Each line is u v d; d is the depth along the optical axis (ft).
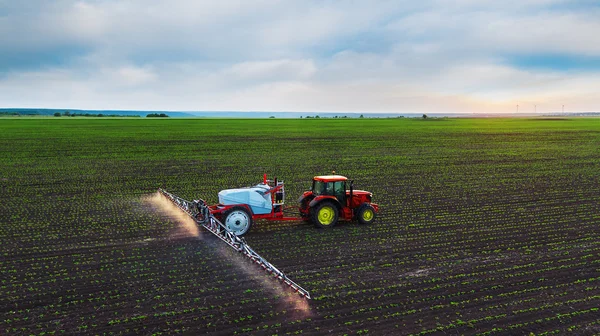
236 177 90.99
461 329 29.25
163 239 47.62
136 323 29.81
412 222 55.11
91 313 31.12
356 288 35.29
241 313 31.17
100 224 53.83
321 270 38.91
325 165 108.47
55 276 37.47
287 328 29.19
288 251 43.86
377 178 89.30
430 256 42.60
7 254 42.88
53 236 48.80
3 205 64.64
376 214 57.72
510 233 50.31
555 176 91.04
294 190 77.25
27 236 48.80
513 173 95.35
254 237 48.47
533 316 31.01
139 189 77.92
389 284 36.06
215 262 40.68
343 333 28.58
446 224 54.13
